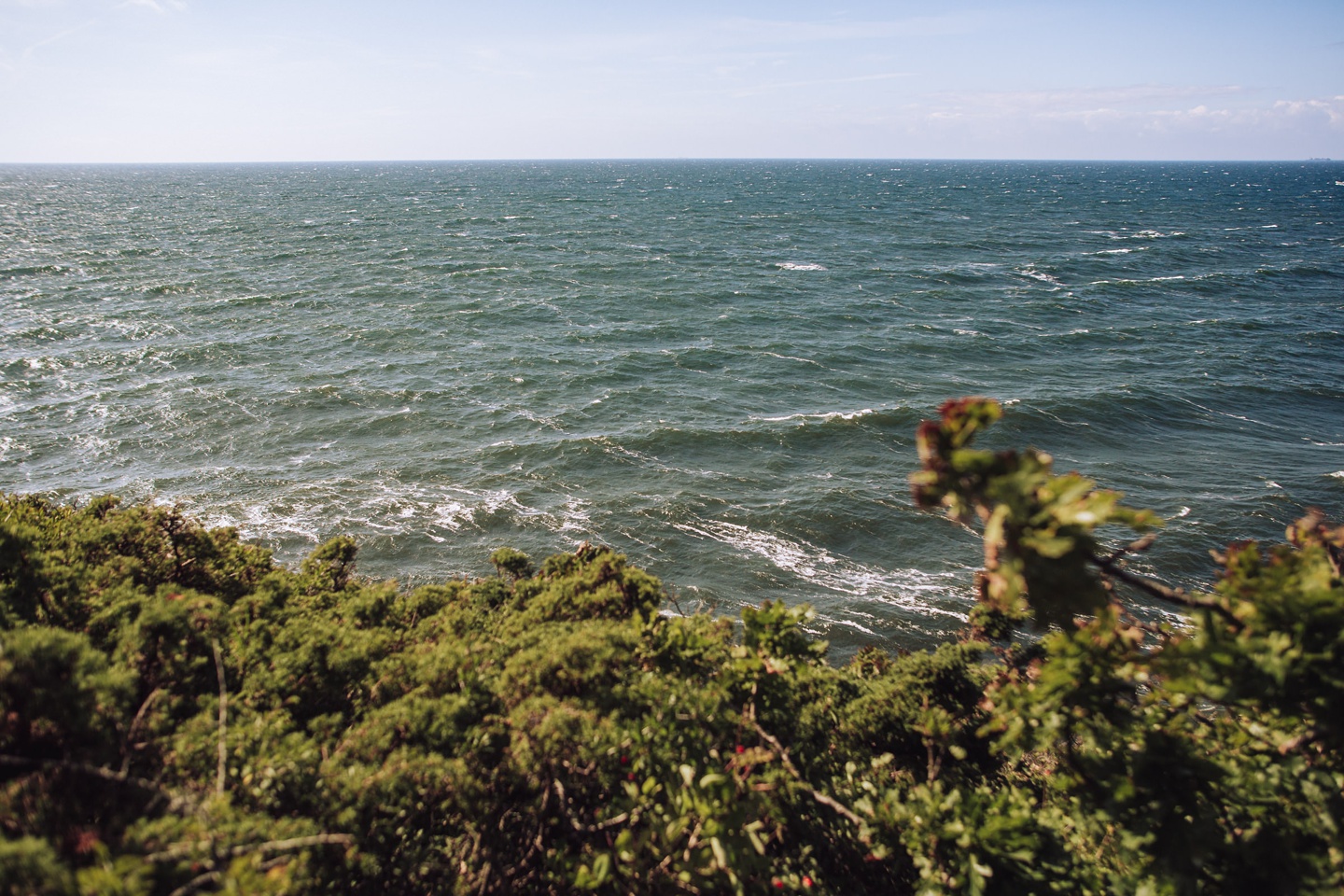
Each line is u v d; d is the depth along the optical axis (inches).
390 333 2140.7
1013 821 176.9
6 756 165.5
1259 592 143.4
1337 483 1273.4
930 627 946.7
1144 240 4175.7
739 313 2453.2
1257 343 2066.9
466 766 209.8
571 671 236.7
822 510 1198.9
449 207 6432.1
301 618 342.6
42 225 4628.4
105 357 1833.2
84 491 1202.6
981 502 121.6
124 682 197.9
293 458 1348.4
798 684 275.9
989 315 2410.2
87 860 151.9
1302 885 145.3
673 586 1016.9
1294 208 6545.3
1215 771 150.7
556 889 194.9
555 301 2608.3
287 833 171.0
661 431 1472.7
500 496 1236.5
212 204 6584.6
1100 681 157.6
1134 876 172.1
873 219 5354.3
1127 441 1466.5
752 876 182.5
